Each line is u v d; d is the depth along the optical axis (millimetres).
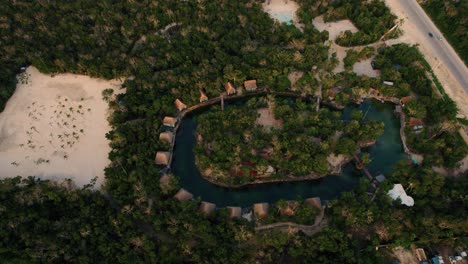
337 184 108562
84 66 128875
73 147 114500
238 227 93000
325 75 126250
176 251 90500
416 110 115125
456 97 122812
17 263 88250
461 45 134500
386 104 125875
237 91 126375
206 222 93125
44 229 93500
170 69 130125
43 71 131875
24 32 139875
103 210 97375
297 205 98000
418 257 91625
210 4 148000
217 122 114375
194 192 107438
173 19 147625
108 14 147625
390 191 100938
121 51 135000
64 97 126750
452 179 104938
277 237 91188
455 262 90625
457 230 91688
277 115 117812
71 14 147500
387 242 93500
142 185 100812
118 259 88750
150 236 93812
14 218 93375
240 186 107375
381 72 129500
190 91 121438
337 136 116125
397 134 119500
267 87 126875
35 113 122812
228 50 134875
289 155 107000
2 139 116750
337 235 89625
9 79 128625
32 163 111250
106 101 124375
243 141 111938
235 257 87875
